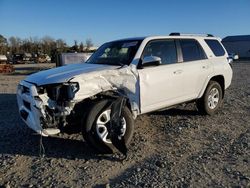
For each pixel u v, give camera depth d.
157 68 6.70
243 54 78.75
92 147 5.51
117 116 5.54
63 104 5.33
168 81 6.86
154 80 6.53
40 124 5.35
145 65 6.37
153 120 7.79
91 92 5.51
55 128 5.41
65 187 4.48
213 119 7.92
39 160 5.44
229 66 8.72
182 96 7.34
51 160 5.41
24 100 5.75
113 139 5.51
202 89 7.90
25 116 5.76
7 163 5.34
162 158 5.40
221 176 4.70
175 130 6.99
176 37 7.48
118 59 6.56
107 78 5.75
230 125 7.41
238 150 5.73
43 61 64.75
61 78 5.44
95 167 5.12
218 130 7.01
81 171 4.98
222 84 8.62
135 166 5.13
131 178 4.69
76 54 20.98
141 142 6.22
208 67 7.97
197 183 4.48
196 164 5.14
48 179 4.73
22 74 28.92
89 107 5.41
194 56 7.80
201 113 8.27
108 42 7.59
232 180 4.56
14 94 13.01
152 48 6.80
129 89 6.04
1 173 4.98
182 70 7.22
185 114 8.38
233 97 11.35
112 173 4.91
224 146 5.97
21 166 5.22
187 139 6.41
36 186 4.52
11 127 7.42
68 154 5.67
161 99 6.78
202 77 7.79
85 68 6.03
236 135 6.66
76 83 5.38
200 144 6.12
